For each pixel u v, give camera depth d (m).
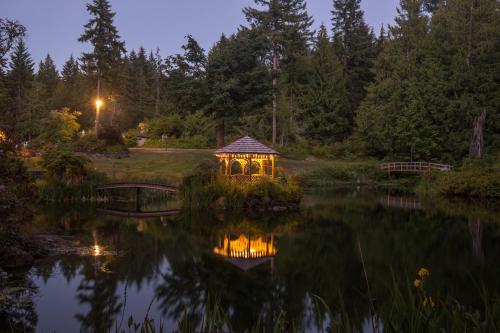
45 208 22.91
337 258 12.97
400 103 49.47
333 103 57.16
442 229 18.36
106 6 46.06
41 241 13.55
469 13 46.00
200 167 28.59
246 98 40.06
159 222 19.78
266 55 49.50
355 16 65.31
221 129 41.31
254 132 50.09
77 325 7.43
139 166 34.75
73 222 18.66
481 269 11.35
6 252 10.87
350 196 33.09
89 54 45.28
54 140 41.25
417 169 42.50
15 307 8.27
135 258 12.43
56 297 8.84
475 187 31.56
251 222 20.23
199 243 15.11
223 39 48.12
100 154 36.88
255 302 8.89
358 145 52.69
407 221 20.72
